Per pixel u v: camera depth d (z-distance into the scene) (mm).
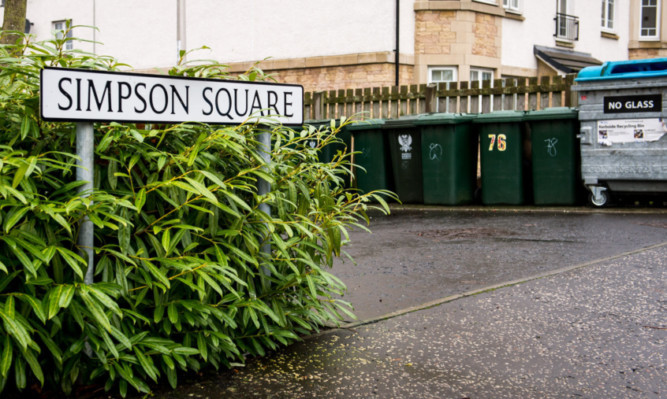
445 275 5777
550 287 5055
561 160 10688
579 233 7898
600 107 9945
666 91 9484
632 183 9859
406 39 17094
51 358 2914
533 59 19234
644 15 22531
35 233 2732
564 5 20250
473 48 17422
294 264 3641
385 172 12414
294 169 3701
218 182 2965
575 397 3051
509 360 3525
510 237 7812
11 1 9352
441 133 11531
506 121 11008
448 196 11547
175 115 3164
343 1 17500
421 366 3439
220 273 3232
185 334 3189
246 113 3418
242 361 3459
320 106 14242
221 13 19859
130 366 2959
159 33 21203
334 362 3492
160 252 3016
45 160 2855
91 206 2770
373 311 4598
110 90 2967
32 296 2666
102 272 2936
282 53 18672
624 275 5387
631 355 3584
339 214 3789
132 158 2996
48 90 2818
